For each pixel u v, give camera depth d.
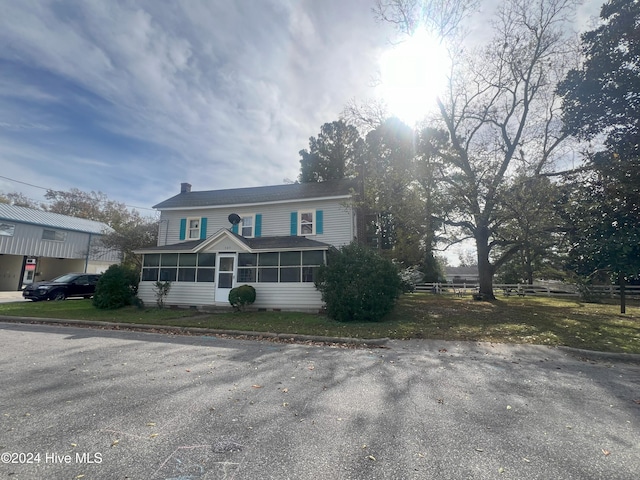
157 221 24.39
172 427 3.28
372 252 12.40
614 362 6.48
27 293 17.42
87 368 5.43
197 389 4.46
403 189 18.27
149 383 4.68
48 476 2.41
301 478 2.44
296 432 3.21
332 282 11.61
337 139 35.69
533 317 12.31
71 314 12.23
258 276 14.30
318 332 9.09
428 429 3.32
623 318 12.16
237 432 3.20
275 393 4.36
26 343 7.50
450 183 17.62
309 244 14.34
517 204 14.00
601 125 12.38
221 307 14.38
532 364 6.16
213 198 19.41
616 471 2.60
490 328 9.94
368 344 8.09
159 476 2.44
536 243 16.06
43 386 4.48
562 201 12.58
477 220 17.33
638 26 10.88
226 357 6.42
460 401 4.15
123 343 7.65
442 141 19.64
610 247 9.93
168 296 15.15
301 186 20.00
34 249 25.16
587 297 20.42
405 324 10.53
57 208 40.84
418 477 2.47
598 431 3.34
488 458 2.77
